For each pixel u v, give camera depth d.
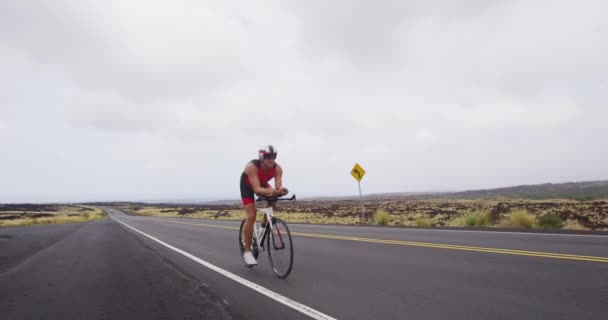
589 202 36.16
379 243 9.23
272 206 5.66
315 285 4.92
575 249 7.13
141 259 7.83
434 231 12.25
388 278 5.21
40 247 10.81
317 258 7.17
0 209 94.69
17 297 4.79
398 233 11.93
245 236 5.95
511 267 5.62
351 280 5.16
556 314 3.45
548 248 7.36
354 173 19.44
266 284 5.07
